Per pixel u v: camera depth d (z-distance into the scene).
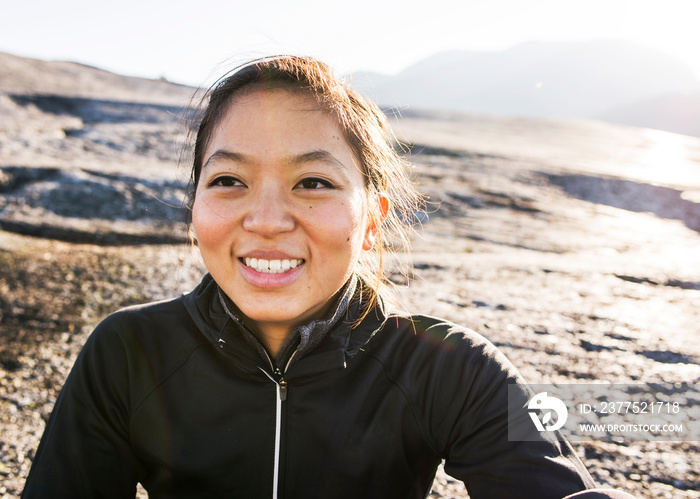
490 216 7.98
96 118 11.23
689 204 10.08
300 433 1.00
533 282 4.56
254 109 0.91
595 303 4.07
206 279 1.11
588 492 0.82
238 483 1.00
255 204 0.88
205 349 1.05
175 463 1.01
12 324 3.13
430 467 1.07
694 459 1.98
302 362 1.00
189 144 1.24
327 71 0.99
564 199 9.86
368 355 1.05
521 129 21.31
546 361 2.91
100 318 3.33
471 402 0.98
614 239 7.49
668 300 4.28
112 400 1.03
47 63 16.75
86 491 0.98
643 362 2.95
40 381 2.49
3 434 2.04
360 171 0.98
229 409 1.01
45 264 4.28
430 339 1.05
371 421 1.00
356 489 1.00
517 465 0.90
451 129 18.45
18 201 5.85
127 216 5.89
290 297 0.90
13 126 9.46
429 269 4.73
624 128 27.33
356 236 0.94
